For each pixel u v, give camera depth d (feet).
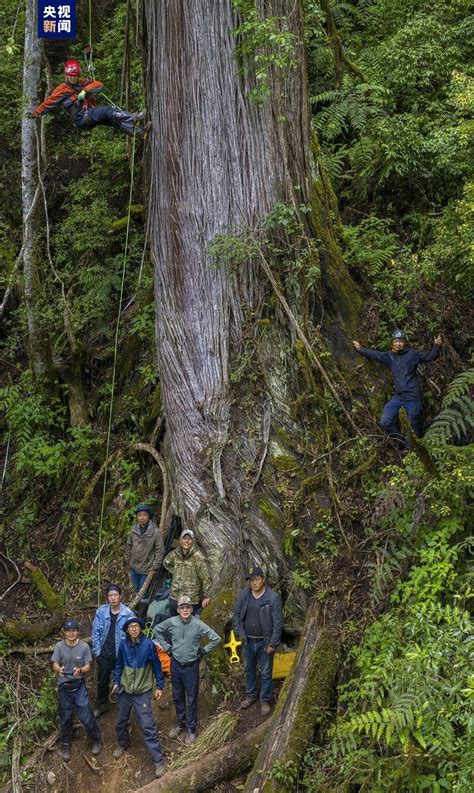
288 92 31.07
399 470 26.96
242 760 25.49
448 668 19.66
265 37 28.94
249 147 30.04
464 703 18.71
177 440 31.50
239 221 30.25
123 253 43.80
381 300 32.94
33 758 28.81
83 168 49.44
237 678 28.37
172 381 31.40
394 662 21.81
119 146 42.96
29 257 41.55
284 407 30.22
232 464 30.30
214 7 29.53
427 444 26.40
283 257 30.83
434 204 36.65
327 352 30.94
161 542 32.30
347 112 38.04
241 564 29.89
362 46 42.96
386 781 21.11
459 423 27.12
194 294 30.73
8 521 41.22
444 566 24.02
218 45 29.68
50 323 44.27
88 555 37.40
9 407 42.14
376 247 34.81
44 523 40.42
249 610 26.61
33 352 42.68
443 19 40.52
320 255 31.91
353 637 26.08
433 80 38.86
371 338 32.17
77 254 46.01
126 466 37.32
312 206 31.89
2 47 49.55
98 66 46.78
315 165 32.83
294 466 29.71
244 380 30.50
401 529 26.43
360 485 29.50
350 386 31.17
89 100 32.60
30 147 40.24
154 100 31.17
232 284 30.40
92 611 34.99
